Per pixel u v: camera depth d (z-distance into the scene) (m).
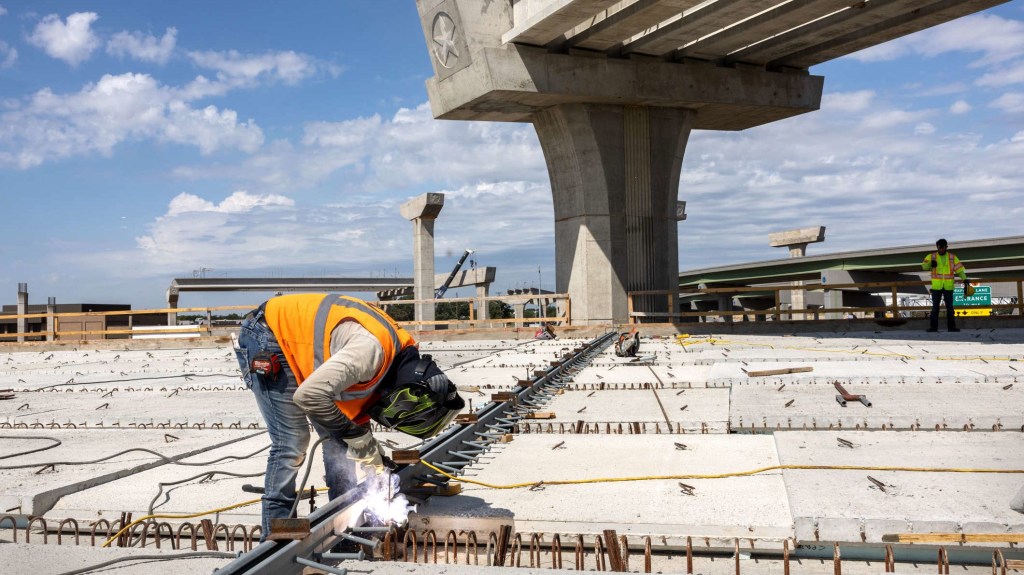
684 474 4.75
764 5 17.69
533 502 4.22
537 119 23.64
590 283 23.12
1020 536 3.43
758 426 6.31
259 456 5.82
